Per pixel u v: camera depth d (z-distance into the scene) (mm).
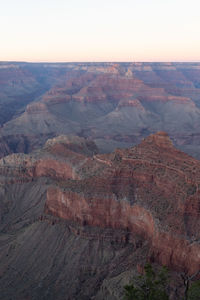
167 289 53750
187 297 39250
